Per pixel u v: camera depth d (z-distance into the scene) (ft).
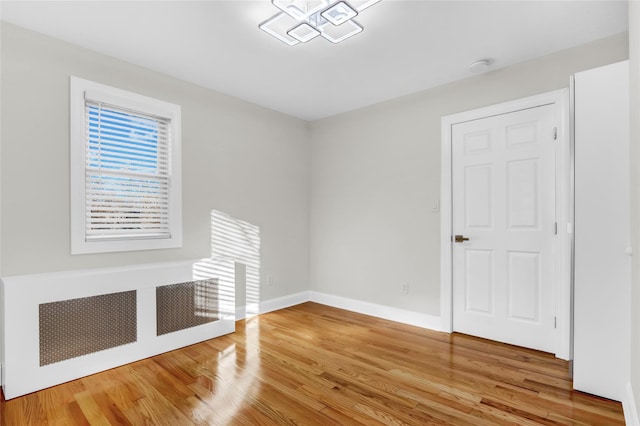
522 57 8.80
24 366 6.66
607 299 6.52
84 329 7.46
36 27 7.43
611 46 7.79
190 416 5.97
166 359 8.36
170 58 8.86
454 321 10.35
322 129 13.99
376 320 11.59
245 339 9.75
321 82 10.39
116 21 7.21
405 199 11.37
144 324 8.38
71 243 8.04
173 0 6.50
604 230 6.57
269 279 12.71
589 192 6.73
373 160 12.25
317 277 14.07
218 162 11.10
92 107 8.53
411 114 11.25
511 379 7.32
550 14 6.93
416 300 11.06
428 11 6.81
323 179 13.93
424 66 9.30
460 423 5.78
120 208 8.96
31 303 6.77
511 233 9.28
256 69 9.49
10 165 7.27
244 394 6.72
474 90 9.91
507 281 9.36
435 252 10.64
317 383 7.15
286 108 12.75
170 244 9.82
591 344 6.68
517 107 9.10
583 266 6.78
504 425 5.72
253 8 6.78
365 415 6.02
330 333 10.26
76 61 8.17
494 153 9.56
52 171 7.80
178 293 9.07
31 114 7.53
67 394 6.70
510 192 9.30
